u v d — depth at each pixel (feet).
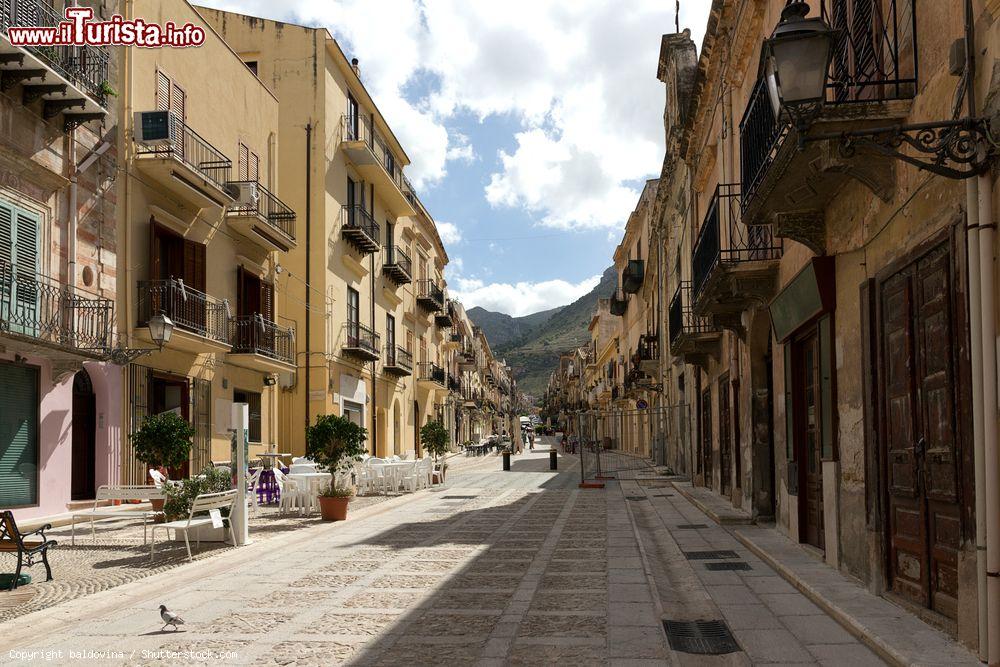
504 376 415.64
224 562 32.83
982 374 15.58
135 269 52.90
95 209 48.98
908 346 19.93
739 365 46.93
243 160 71.61
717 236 37.86
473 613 22.80
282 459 81.05
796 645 18.51
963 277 16.69
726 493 54.60
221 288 65.46
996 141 15.03
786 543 33.19
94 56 47.57
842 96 22.13
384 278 109.91
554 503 59.11
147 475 52.95
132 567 31.60
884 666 16.66
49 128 45.06
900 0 20.85
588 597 24.77
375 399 104.37
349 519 49.39
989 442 15.25
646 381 126.52
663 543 37.01
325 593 26.05
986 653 15.38
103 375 49.44
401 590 26.37
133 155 52.95
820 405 29.14
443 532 42.32
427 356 141.49
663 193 93.35
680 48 79.92
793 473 33.65
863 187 23.12
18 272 42.39
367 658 18.26
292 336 78.23
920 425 19.47
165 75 57.62
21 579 28.02
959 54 16.46
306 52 86.53
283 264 84.94
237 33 87.40
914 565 20.22
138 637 20.47
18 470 43.14
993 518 15.15
